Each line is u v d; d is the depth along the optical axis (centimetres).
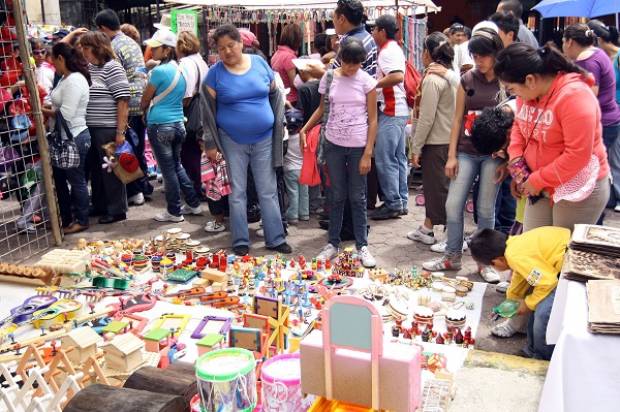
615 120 579
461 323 349
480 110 429
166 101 571
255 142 498
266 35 1053
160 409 215
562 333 224
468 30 675
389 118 572
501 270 356
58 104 548
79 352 285
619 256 263
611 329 214
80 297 410
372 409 210
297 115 574
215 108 496
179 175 616
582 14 651
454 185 449
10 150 584
